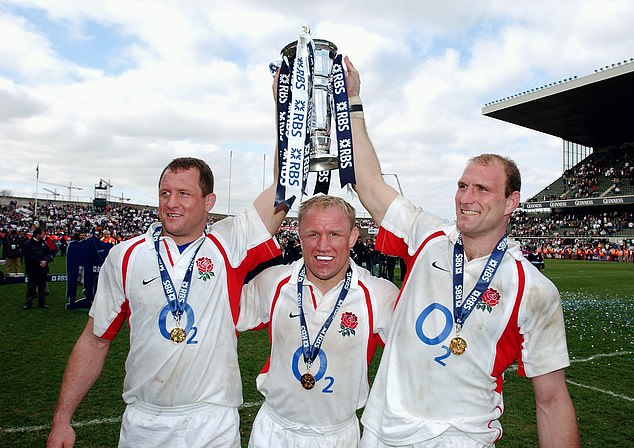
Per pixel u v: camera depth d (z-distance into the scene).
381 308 2.50
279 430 2.44
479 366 2.16
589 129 43.62
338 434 2.42
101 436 3.96
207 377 2.39
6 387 5.07
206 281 2.45
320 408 2.40
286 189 2.51
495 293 2.19
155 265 2.44
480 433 2.13
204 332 2.39
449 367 2.17
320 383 2.39
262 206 2.69
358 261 17.66
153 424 2.34
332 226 2.29
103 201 41.31
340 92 2.65
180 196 2.38
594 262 32.91
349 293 2.46
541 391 2.19
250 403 4.80
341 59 2.65
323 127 2.83
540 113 38.97
